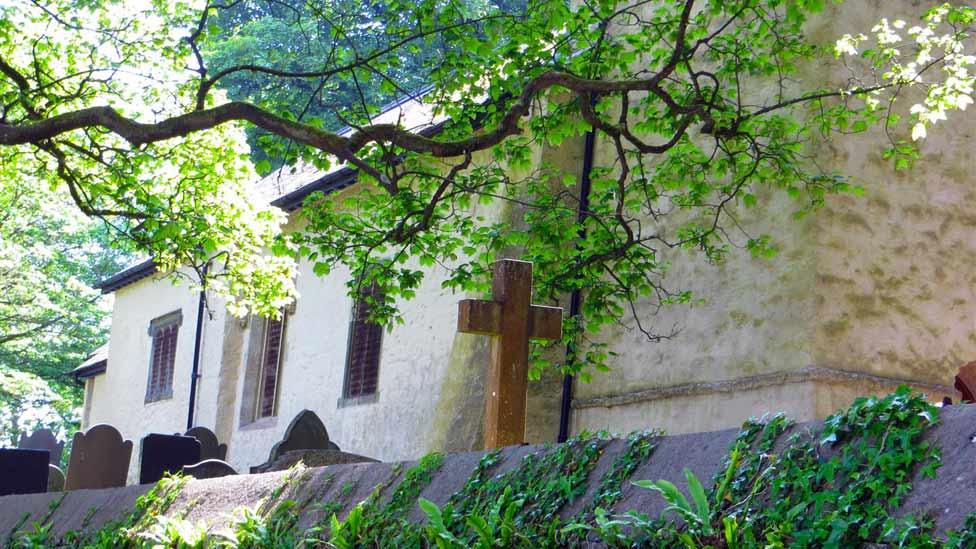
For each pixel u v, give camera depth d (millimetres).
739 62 10000
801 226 10398
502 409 6184
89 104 14859
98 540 7438
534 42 10148
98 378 27188
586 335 12562
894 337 10375
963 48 11320
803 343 10125
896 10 11078
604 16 10445
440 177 9375
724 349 10906
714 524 3291
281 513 5793
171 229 13414
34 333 32188
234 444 19156
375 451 15148
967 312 10773
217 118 9055
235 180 15188
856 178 10523
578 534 3715
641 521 3441
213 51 25703
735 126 9242
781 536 3029
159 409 22281
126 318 25469
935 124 10969
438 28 10055
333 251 11078
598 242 10703
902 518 2793
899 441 2977
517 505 4086
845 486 3031
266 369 19016
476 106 10609
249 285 15625
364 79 10156
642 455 3877
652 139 12438
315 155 9852
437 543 4156
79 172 13727
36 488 11820
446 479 4793
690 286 11453
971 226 10953
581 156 13102
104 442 11938
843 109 9711
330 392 16688
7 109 12234
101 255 42875
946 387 10469
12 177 16531
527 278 6332
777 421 3445
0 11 14461
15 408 38594
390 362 15250
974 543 2568
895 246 10562
